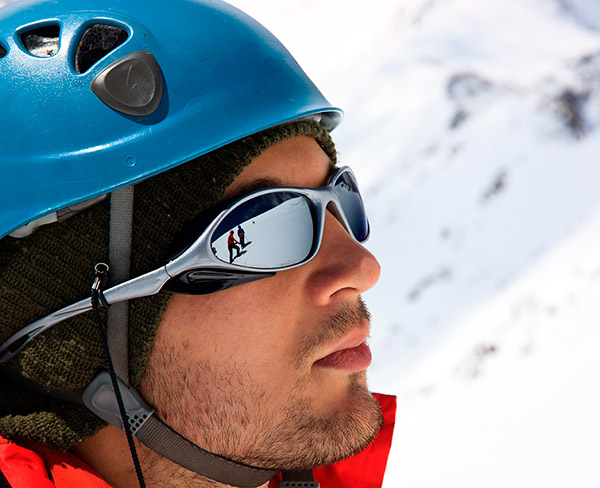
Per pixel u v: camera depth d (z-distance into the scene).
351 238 1.16
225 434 1.08
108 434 1.08
